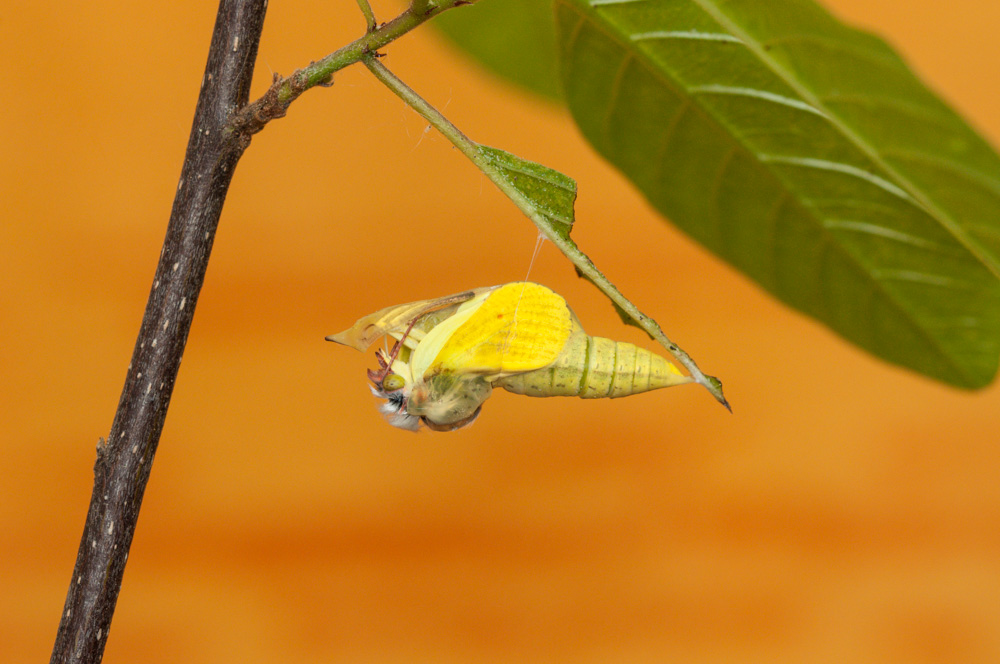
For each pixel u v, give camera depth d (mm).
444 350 265
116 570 269
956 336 285
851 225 281
